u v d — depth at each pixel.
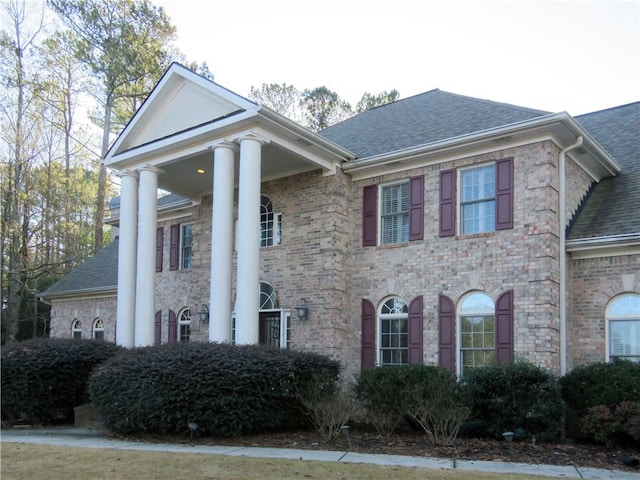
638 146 16.03
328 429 11.77
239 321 13.44
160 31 37.91
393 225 15.41
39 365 14.05
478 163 13.93
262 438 11.16
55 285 27.39
